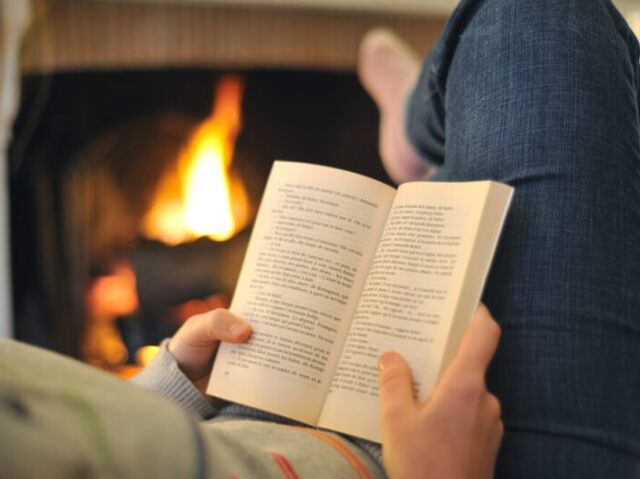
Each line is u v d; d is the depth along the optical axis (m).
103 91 2.34
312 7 2.26
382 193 0.54
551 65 0.51
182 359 0.58
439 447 0.41
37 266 2.31
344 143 2.46
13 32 1.97
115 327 2.42
